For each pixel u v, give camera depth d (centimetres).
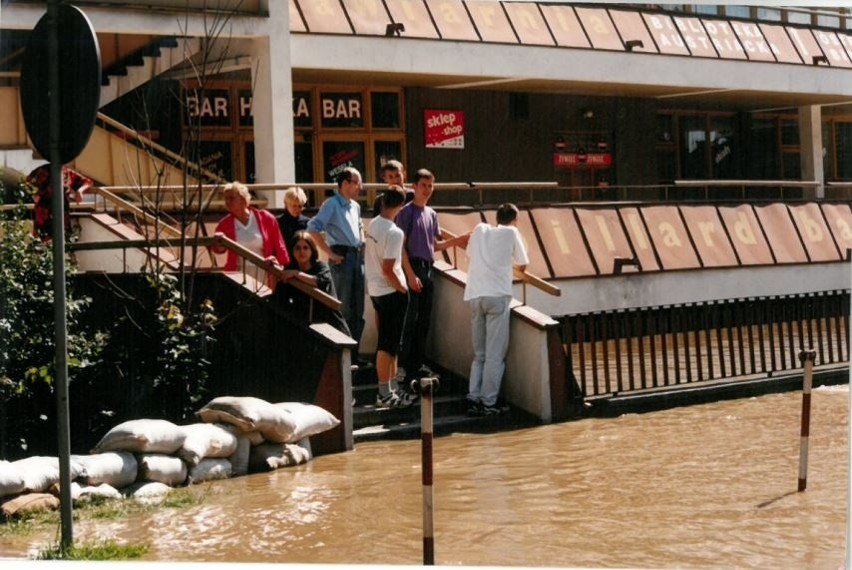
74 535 852
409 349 1347
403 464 1124
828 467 1083
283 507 950
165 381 1236
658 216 2411
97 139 1802
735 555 800
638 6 2627
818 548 816
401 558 804
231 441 1075
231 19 1947
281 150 2016
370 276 1278
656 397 1449
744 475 1055
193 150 1883
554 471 1082
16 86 1747
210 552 819
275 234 1288
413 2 2278
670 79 2633
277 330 1225
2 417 1231
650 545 827
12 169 1703
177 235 1374
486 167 2703
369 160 2523
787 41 2859
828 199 2725
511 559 796
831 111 3419
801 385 1587
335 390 1194
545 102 2805
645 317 1474
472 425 1334
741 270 2494
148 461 1008
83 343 1259
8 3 1708
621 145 2952
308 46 2109
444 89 2625
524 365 1371
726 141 3216
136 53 2016
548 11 2470
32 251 1262
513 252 1348
